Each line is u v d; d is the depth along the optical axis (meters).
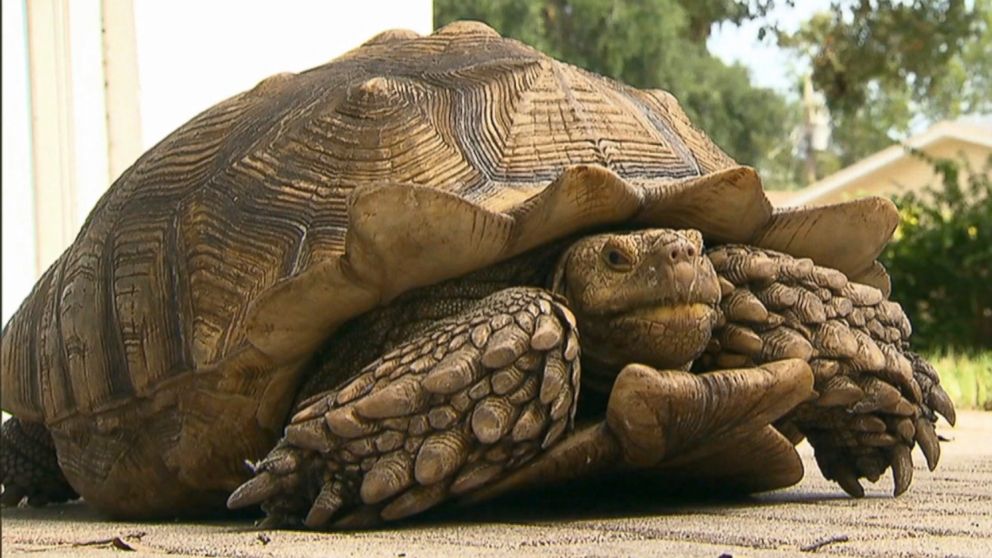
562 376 2.89
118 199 3.77
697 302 3.06
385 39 3.98
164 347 3.36
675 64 19.88
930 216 15.57
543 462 2.92
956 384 10.38
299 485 2.94
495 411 2.83
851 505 3.37
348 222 2.92
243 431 3.27
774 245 3.45
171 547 2.71
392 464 2.83
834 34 15.44
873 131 30.36
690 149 3.64
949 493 3.74
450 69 3.52
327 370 3.21
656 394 2.83
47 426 3.87
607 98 3.57
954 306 14.74
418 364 2.86
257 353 3.12
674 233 3.08
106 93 6.48
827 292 3.36
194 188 3.51
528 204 3.03
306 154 3.35
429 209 2.91
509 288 3.05
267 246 3.23
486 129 3.33
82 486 3.77
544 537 2.70
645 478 3.20
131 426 3.49
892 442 3.47
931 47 15.27
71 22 6.34
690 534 2.72
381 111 3.33
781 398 2.99
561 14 18.03
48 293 3.92
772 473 3.22
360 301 3.05
